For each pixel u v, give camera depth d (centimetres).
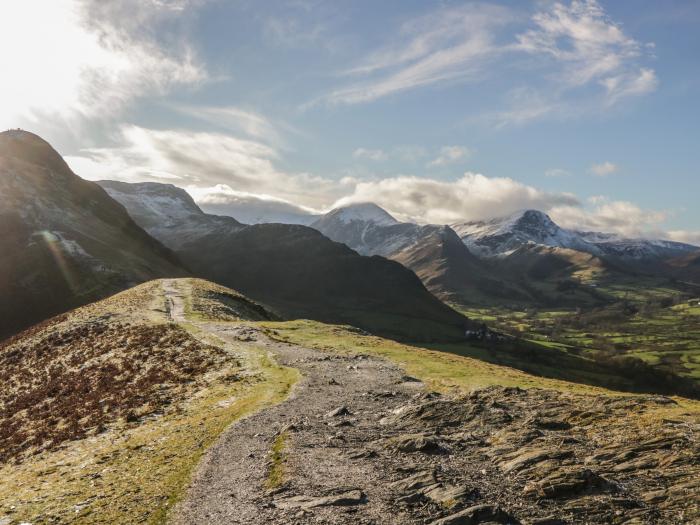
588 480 1883
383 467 2248
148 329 6775
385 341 7169
